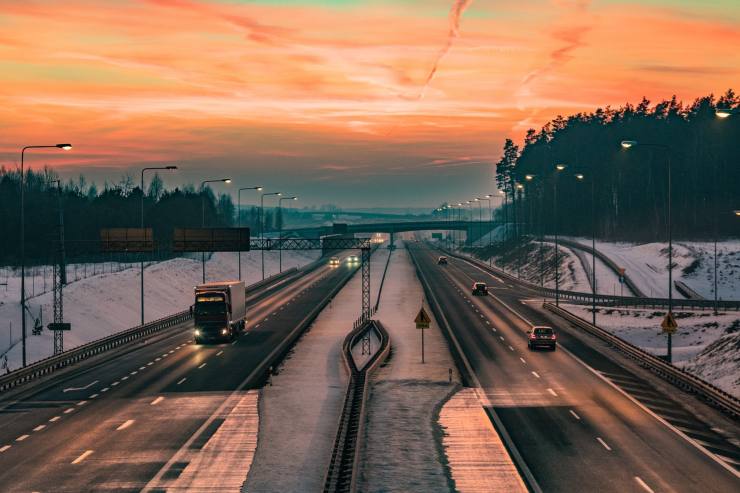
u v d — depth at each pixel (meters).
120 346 71.94
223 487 30.58
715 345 64.50
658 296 120.19
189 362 61.69
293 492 30.14
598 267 141.62
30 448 36.06
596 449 34.94
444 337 74.75
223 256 187.00
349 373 54.91
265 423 41.16
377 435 38.38
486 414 42.38
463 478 31.38
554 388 49.25
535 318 89.56
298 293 127.56
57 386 51.91
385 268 185.25
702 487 29.30
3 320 78.94
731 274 128.88
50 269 133.25
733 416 41.16
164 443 36.97
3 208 166.75
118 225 186.88
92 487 30.31
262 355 65.12
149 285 116.62
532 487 29.88
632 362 59.12
